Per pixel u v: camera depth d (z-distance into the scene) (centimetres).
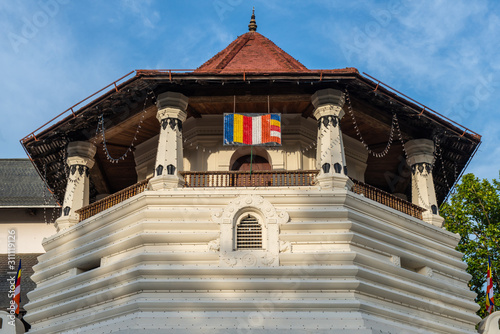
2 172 3984
